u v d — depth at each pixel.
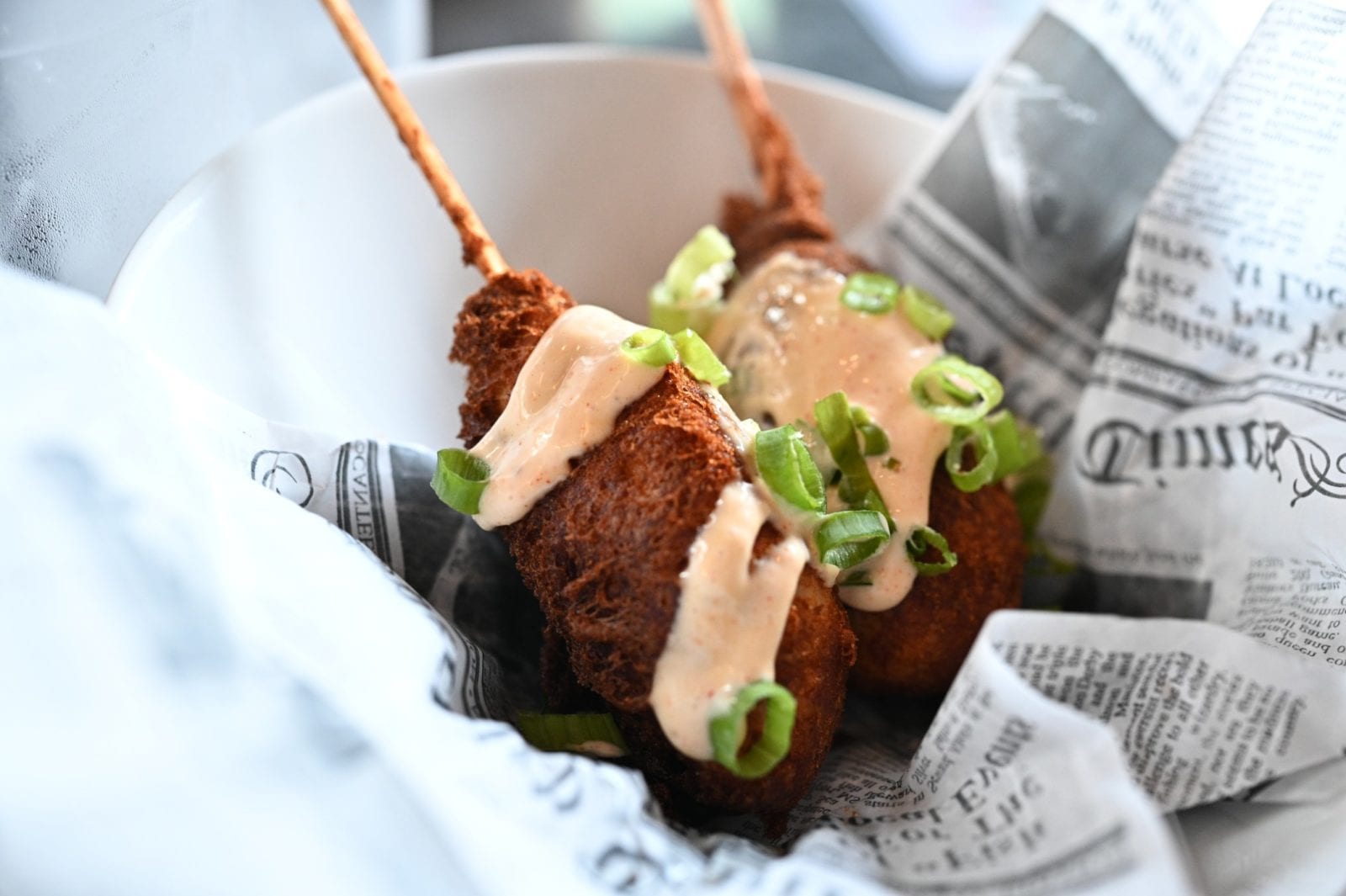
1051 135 0.35
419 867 0.21
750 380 0.32
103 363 0.24
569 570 0.27
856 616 0.30
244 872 0.21
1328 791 0.27
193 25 0.32
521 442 0.27
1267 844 0.27
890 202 0.37
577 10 0.46
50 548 0.22
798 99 0.38
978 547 0.30
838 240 0.38
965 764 0.26
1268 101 0.30
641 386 0.27
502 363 0.29
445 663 0.26
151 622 0.22
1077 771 0.23
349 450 0.29
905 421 0.30
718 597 0.26
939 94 0.46
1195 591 0.32
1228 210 0.31
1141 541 0.33
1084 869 0.23
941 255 0.37
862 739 0.31
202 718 0.22
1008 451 0.32
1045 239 0.36
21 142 0.29
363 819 0.22
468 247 0.31
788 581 0.26
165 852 0.21
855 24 0.48
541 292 0.30
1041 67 0.35
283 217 0.32
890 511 0.30
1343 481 0.29
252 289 0.31
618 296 0.37
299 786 0.22
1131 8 0.34
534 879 0.22
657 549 0.26
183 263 0.30
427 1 0.45
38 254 0.28
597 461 0.27
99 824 0.21
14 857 0.20
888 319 0.32
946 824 0.25
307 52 0.36
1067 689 0.28
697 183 0.37
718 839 0.25
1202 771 0.27
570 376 0.27
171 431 0.25
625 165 0.37
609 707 0.27
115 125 0.30
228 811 0.21
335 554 0.26
